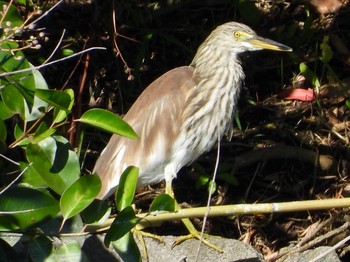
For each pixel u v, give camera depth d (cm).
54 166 733
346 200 808
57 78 1162
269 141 1185
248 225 1127
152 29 1184
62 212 687
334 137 1197
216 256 920
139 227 934
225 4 1228
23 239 740
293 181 1170
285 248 1072
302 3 1251
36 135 711
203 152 1076
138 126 1016
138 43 1183
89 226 743
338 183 1173
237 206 792
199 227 1112
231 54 1050
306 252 962
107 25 1142
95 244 908
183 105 1023
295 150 1172
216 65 1045
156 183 1118
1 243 738
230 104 1053
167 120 1016
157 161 1009
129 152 1002
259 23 1238
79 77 1166
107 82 1166
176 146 1016
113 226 701
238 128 1185
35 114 736
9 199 700
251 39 1049
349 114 1209
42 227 730
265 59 1232
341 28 1254
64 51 1122
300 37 1220
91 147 1128
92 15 1135
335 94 1208
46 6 1105
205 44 1062
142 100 1038
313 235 1102
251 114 1208
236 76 1053
